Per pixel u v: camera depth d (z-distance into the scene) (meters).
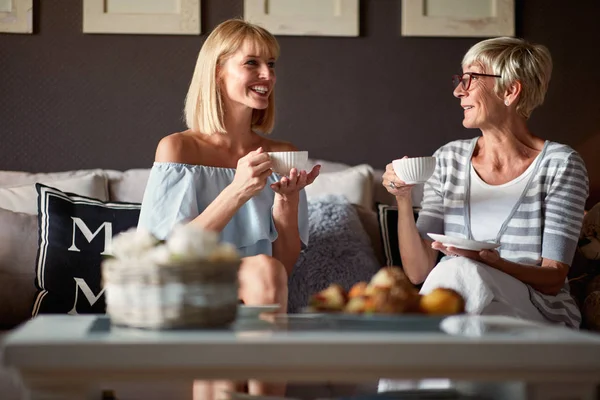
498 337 1.21
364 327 1.35
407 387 1.69
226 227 2.24
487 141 2.36
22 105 3.11
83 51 3.13
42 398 1.15
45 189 2.46
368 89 3.24
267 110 2.47
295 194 2.27
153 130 3.16
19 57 3.11
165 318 1.26
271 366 1.14
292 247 2.31
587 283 2.57
